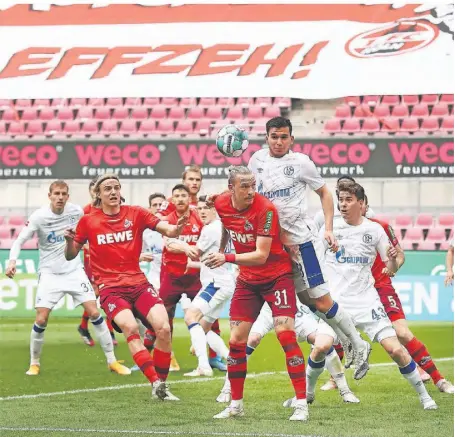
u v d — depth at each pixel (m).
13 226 51.09
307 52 53.03
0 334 37.84
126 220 21.70
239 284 20.03
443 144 50.38
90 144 51.69
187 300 30.80
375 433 18.39
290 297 19.70
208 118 55.16
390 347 21.23
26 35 54.47
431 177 50.28
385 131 52.84
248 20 54.16
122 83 53.53
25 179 51.84
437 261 41.84
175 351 33.50
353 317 21.62
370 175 50.59
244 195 18.95
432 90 51.41
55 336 37.22
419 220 49.91
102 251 21.62
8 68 53.78
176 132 54.69
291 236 20.11
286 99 55.09
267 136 20.28
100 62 54.06
